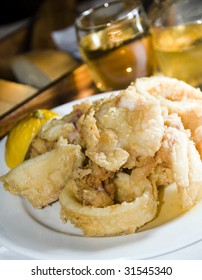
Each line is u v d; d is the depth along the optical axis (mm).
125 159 281
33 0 1144
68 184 294
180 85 326
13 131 375
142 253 247
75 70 514
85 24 446
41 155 313
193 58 398
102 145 287
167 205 288
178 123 298
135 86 316
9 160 373
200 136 305
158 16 430
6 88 538
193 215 264
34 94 485
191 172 276
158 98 313
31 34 750
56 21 771
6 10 1137
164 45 406
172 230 258
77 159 305
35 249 266
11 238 280
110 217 270
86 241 268
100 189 288
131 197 291
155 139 281
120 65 422
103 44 418
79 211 275
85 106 342
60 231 286
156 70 465
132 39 418
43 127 338
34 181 309
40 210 310
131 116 291
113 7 463
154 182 293
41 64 635
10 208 316
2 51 723
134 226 270
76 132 324
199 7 423
